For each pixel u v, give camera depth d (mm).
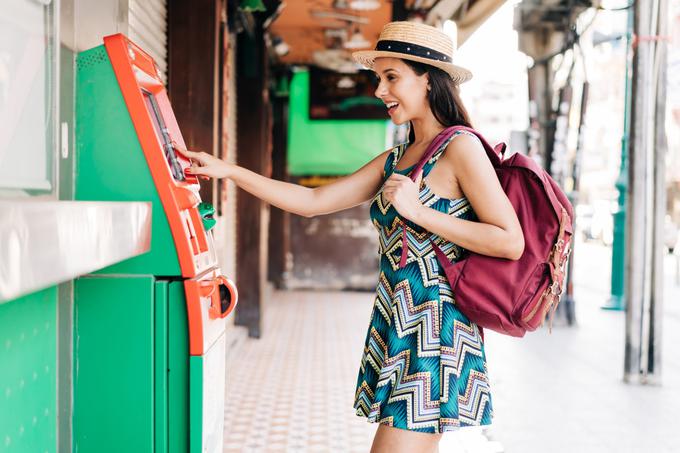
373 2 6668
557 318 7570
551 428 4000
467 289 1728
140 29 3070
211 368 2066
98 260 1381
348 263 10703
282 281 10680
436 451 1822
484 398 1785
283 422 4043
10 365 1625
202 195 3859
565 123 8000
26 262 1078
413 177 1777
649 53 4945
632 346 5051
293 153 10109
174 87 3707
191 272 1907
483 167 1727
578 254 18375
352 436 3799
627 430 3971
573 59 7953
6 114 1544
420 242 1792
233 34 5820
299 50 8938
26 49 1648
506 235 1691
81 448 1946
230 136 6277
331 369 5465
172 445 1952
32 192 1669
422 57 1827
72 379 1934
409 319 1768
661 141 4965
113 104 1908
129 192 1904
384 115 9930
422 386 1715
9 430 1624
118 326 1924
